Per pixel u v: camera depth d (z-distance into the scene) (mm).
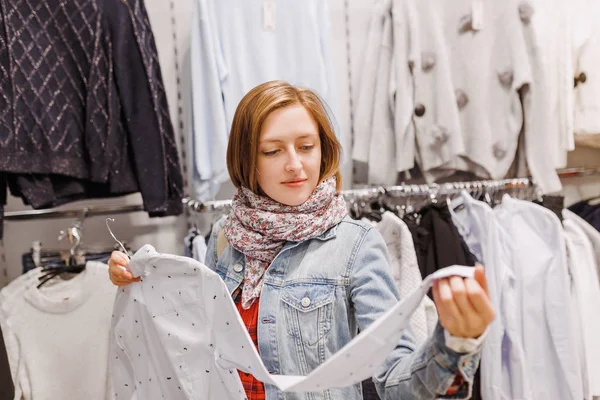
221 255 863
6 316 1123
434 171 1524
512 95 1456
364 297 694
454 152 1438
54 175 1211
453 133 1438
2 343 1034
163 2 1488
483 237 1277
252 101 760
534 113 1462
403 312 525
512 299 1256
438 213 1316
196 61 1318
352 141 1633
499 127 1482
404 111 1437
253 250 788
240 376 784
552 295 1271
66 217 1378
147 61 1225
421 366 557
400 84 1434
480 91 1463
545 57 1489
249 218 787
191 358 732
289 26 1383
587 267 1367
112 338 819
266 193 785
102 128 1194
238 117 779
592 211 1606
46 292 1195
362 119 1513
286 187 753
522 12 1423
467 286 492
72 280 1200
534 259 1294
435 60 1447
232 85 1358
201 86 1323
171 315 742
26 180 1143
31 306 1149
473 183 1440
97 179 1194
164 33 1493
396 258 1243
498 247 1230
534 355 1287
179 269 706
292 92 762
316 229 766
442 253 1252
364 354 541
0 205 1181
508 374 1263
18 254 1461
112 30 1201
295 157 737
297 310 735
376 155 1484
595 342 1325
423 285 519
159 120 1235
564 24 1484
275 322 737
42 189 1162
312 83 1371
